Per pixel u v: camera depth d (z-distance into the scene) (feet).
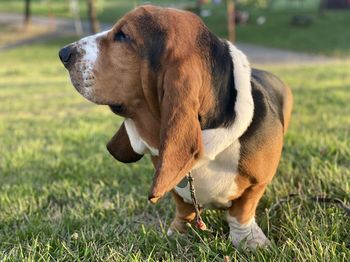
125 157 2.85
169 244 2.76
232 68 2.42
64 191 3.76
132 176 4.05
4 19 32.78
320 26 23.98
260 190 2.62
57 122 6.47
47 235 3.00
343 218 2.89
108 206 3.41
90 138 5.36
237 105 2.35
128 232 2.96
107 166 4.27
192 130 2.09
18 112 7.53
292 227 2.80
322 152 4.03
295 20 24.44
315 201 3.14
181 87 2.11
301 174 3.65
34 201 3.53
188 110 2.09
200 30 2.32
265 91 2.76
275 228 2.92
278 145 2.59
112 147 2.86
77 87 2.43
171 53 2.19
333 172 3.51
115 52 2.34
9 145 5.24
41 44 22.77
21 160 4.60
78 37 24.39
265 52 18.84
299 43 20.42
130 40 2.30
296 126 5.18
